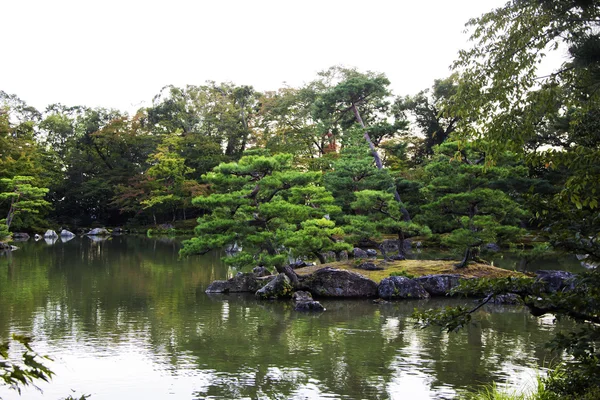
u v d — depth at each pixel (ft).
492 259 102.83
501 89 29.35
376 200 95.76
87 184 233.76
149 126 252.01
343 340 52.54
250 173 77.00
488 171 83.05
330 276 78.23
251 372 42.37
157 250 147.64
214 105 239.09
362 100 138.92
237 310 67.56
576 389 23.86
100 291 80.84
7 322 59.36
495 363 44.37
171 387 39.01
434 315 23.49
